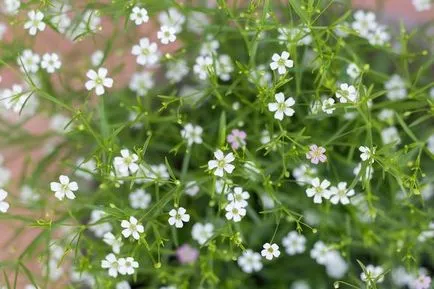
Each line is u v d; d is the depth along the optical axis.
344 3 0.35
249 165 0.34
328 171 0.36
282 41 0.32
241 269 0.38
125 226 0.31
